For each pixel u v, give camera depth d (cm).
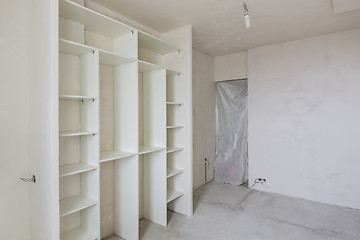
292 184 368
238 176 431
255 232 255
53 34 156
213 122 464
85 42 225
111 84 252
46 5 162
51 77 157
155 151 267
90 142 205
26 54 192
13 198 186
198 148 414
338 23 294
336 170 332
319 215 298
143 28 292
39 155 176
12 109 184
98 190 199
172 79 312
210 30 313
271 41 366
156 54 312
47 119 162
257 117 399
